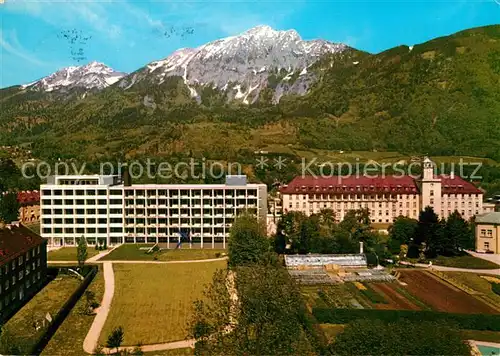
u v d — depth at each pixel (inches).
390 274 5270.7
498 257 6284.5
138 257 6274.6
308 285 4808.1
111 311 3973.9
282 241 6338.6
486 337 3494.1
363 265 5605.3
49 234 7352.4
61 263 5866.1
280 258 5693.9
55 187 7342.5
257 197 7421.3
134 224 7411.4
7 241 4303.6
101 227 7377.0
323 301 4234.7
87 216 7362.2
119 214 7416.3
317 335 3223.4
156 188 7396.7
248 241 5295.3
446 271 5462.6
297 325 2674.7
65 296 4468.5
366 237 6176.2
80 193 7386.8
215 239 7431.1
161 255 6412.4
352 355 2407.7
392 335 2461.9
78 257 5374.0
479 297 4407.0
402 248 6195.9
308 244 6063.0
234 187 7391.7
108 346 3186.5
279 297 2522.1
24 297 4315.9
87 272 5285.4
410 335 2463.1
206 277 5142.7
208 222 7440.9
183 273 5349.4
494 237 6565.0
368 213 7150.6
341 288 4692.4
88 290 4616.1
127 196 7406.5
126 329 3553.2
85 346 3248.0
